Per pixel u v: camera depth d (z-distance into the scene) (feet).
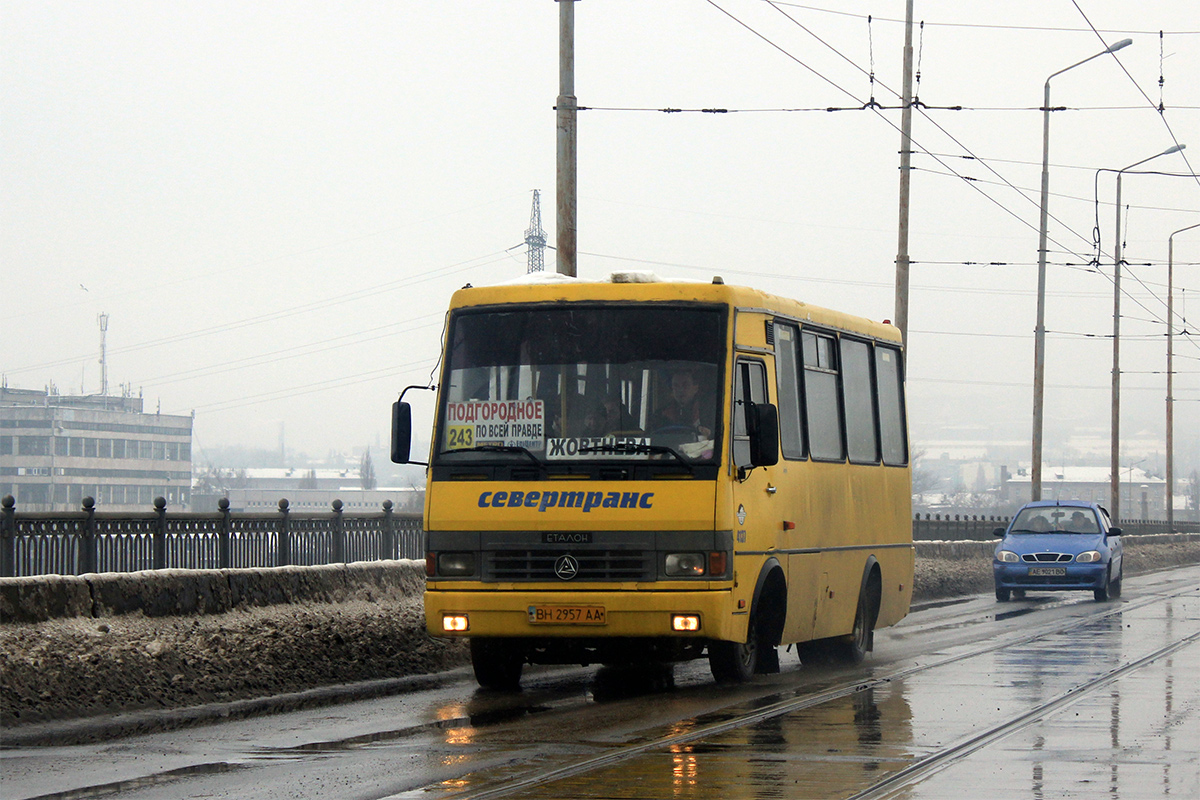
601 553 48.49
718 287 50.75
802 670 61.05
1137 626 84.94
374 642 61.31
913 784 32.91
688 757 36.88
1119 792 31.91
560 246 75.87
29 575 51.98
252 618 58.95
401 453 51.19
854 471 64.03
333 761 36.83
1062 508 122.62
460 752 38.14
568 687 54.80
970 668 60.64
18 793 32.55
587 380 49.93
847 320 64.44
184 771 35.47
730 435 49.29
